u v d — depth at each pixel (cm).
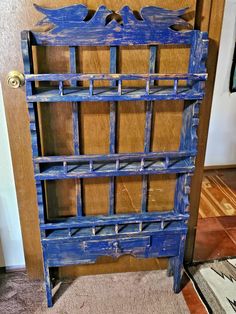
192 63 127
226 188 268
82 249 147
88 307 154
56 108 131
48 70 125
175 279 161
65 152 139
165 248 154
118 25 117
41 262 166
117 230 147
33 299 158
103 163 138
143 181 149
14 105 131
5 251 168
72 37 117
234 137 286
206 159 292
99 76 115
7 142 142
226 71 259
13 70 125
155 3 121
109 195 149
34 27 119
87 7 117
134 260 173
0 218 158
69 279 170
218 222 223
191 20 125
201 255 190
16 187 146
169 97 122
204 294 162
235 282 170
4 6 115
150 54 127
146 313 152
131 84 132
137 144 143
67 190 146
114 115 134
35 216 154
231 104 272
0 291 162
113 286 166
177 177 150
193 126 131
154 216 148
